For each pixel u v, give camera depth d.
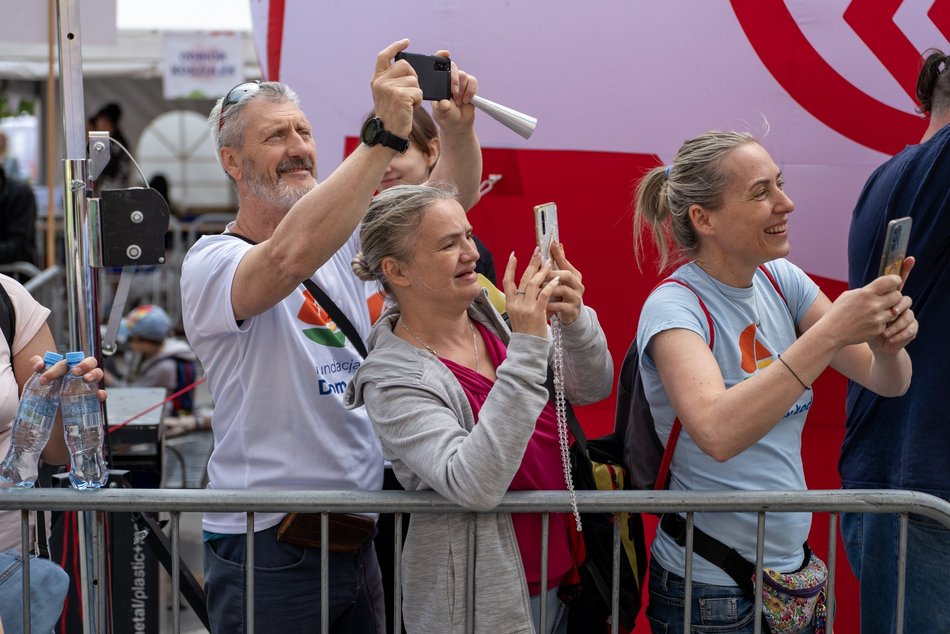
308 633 2.31
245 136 2.34
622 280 3.29
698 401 2.03
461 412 2.08
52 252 5.48
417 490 2.10
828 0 3.03
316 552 2.28
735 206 2.13
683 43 3.11
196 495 2.12
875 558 2.48
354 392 2.15
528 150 3.23
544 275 2.01
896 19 3.03
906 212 2.37
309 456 2.30
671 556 2.27
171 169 13.27
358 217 2.08
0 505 2.12
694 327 2.14
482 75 3.20
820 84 3.09
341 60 3.27
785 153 3.15
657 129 3.17
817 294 2.37
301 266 2.08
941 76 2.48
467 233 2.12
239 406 2.32
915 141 3.08
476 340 2.25
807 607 2.22
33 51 7.65
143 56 9.61
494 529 2.08
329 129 3.31
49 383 2.21
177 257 9.09
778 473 2.22
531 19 3.15
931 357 2.35
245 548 2.29
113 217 2.44
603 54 3.14
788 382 1.96
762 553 2.12
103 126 9.98
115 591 3.14
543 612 2.12
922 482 2.35
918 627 2.38
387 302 2.28
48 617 2.27
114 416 3.53
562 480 2.20
